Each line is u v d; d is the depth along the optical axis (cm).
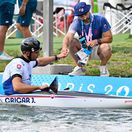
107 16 6044
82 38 3027
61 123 2281
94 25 3008
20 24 3575
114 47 4562
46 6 3338
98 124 2266
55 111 2553
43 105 2652
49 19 3341
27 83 2620
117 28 6047
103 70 3086
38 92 2653
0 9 3478
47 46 3353
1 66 3528
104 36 3027
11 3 3488
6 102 2666
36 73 3250
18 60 2598
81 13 2970
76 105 2652
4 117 2397
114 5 6425
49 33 3350
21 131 2139
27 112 2511
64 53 2770
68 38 3008
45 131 2141
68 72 3291
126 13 6250
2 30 3509
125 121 2330
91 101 2650
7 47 4625
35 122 2302
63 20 6038
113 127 2209
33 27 5941
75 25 3017
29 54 2609
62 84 2833
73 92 2694
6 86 2639
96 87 2777
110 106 2647
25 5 3519
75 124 2264
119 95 2717
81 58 3048
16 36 5616
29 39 2617
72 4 6106
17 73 2583
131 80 2748
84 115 2459
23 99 2652
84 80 2808
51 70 3225
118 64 3681
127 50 4369
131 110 2617
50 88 2647
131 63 3719
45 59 2691
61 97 2650
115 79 2766
